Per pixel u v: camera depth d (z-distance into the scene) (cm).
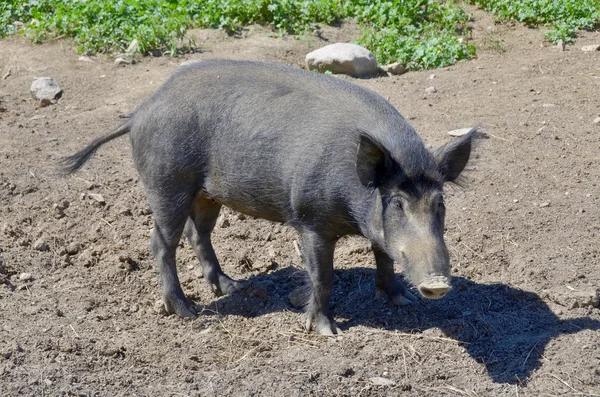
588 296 698
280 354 663
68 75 1199
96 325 698
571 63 1180
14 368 611
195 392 605
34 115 1095
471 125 996
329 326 690
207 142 694
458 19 1342
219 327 716
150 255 826
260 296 751
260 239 855
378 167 602
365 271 786
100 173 951
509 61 1209
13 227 835
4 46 1292
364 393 606
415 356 646
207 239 771
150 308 745
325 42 1290
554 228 809
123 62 1231
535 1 1352
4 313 693
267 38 1298
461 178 658
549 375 616
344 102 658
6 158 963
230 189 696
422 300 724
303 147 646
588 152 934
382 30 1279
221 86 694
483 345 661
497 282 747
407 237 589
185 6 1358
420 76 1166
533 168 908
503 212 838
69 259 807
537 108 1037
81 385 604
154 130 700
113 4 1337
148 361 656
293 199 657
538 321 686
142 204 897
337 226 658
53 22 1323
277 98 675
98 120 1068
